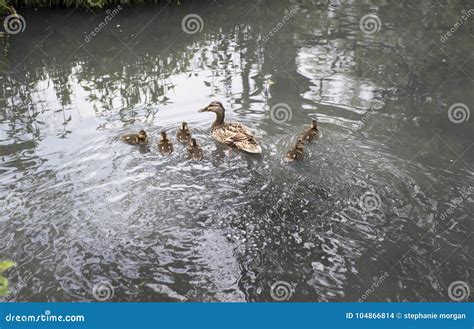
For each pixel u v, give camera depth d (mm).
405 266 6098
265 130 9297
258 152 8406
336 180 7766
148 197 7379
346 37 13836
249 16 15859
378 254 6277
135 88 11258
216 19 15656
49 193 7473
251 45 13547
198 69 12156
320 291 5750
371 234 6617
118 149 8688
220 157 8461
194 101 10570
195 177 7887
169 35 14438
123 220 6883
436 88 11000
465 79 11398
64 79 11797
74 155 8531
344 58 12516
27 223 6820
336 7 16406
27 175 7934
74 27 14875
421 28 14336
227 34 14430
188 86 11258
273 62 12383
